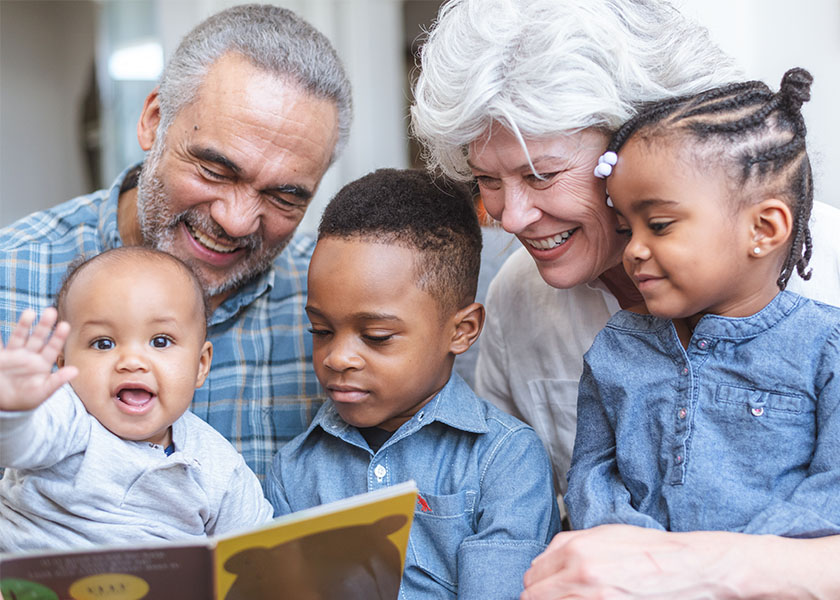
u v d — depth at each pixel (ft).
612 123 3.53
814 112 6.60
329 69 4.57
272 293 5.09
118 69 13.96
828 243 3.91
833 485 3.19
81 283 3.81
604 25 3.50
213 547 2.86
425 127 3.80
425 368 4.17
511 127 3.47
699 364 3.48
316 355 4.23
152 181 4.56
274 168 4.37
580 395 3.94
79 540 3.65
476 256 4.43
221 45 4.38
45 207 15.75
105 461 3.66
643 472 3.54
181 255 4.67
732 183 3.19
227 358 4.91
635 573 2.99
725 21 6.79
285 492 4.43
